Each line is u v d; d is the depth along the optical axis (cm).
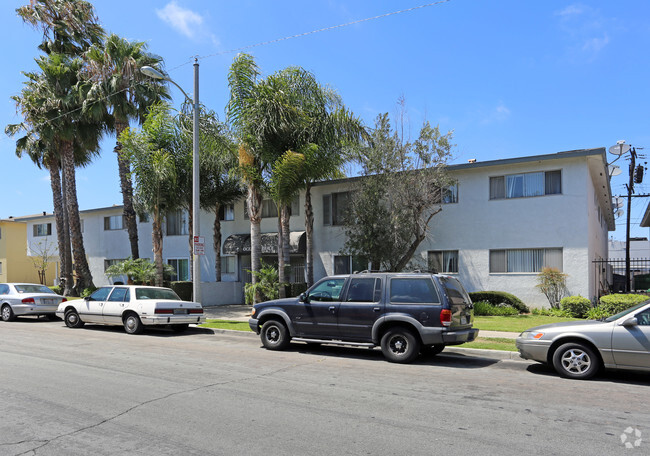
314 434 513
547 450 472
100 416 570
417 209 1836
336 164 1894
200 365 906
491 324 1475
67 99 2372
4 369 848
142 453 455
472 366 938
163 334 1419
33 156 2739
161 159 1938
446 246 1994
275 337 1109
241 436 504
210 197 2339
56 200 2839
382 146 1861
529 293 1831
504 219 1889
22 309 1747
